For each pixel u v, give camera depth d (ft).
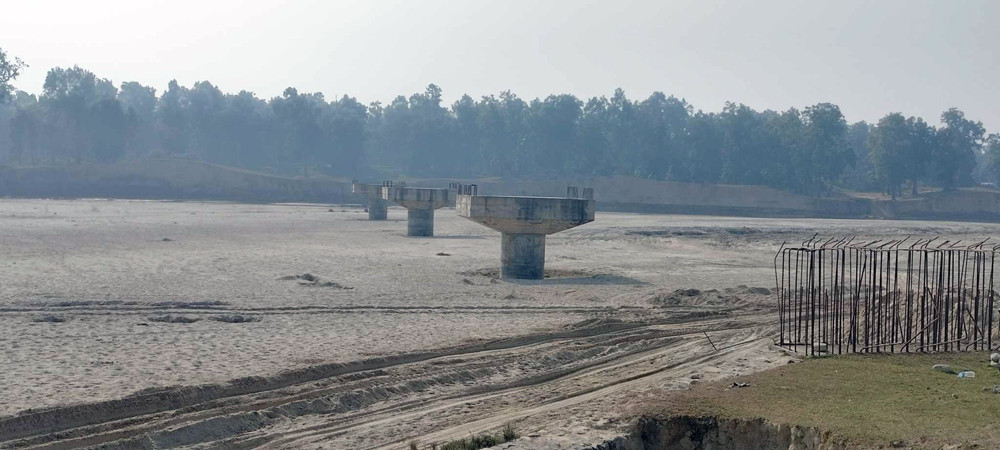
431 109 626.64
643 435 49.83
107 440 47.78
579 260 155.02
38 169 424.46
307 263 135.85
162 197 415.03
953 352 68.28
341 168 541.75
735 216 426.92
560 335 80.89
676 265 149.69
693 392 55.47
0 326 77.05
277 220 254.47
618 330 84.79
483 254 160.56
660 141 536.83
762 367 65.16
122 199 396.16
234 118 542.98
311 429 51.67
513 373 66.08
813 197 479.41
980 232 289.33
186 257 139.23
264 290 104.73
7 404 51.80
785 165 517.55
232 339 74.49
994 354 65.41
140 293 99.76
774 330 83.61
